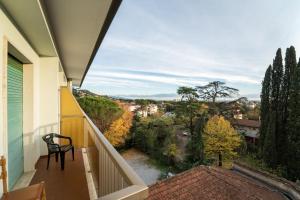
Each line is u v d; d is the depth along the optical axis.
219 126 22.59
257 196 8.47
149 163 24.80
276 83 23.56
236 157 22.88
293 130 20.00
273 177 11.56
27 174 3.61
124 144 29.31
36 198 1.68
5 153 2.09
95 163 2.96
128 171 1.22
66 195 2.81
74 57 5.45
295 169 19.14
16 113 3.29
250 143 26.64
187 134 28.56
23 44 2.97
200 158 22.22
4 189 1.75
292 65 22.38
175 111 31.42
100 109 22.86
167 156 24.50
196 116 28.66
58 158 4.59
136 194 0.98
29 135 3.74
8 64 2.93
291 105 20.38
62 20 2.84
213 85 29.55
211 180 9.12
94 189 2.99
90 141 3.94
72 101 6.31
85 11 2.54
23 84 3.70
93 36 3.57
